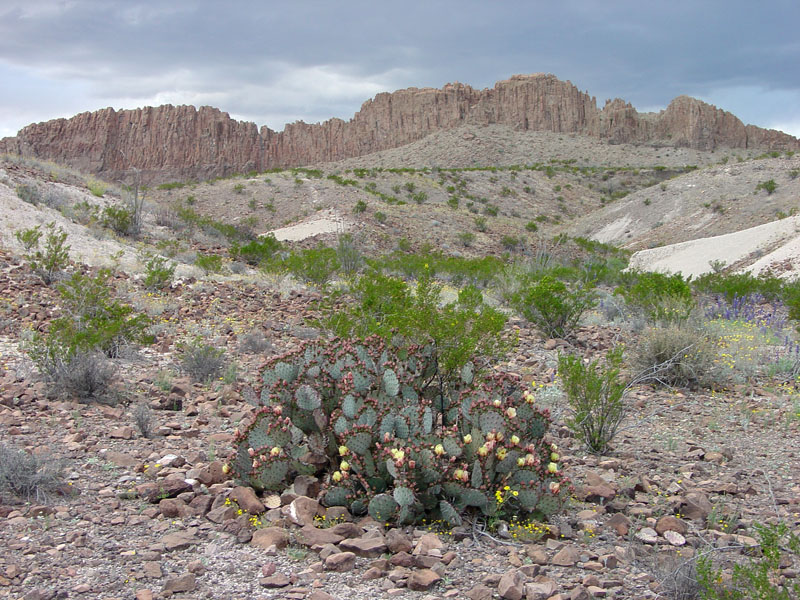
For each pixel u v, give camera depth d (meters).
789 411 6.87
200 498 4.31
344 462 4.23
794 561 3.69
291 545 3.81
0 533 3.85
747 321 11.96
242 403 6.95
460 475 4.02
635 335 11.46
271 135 173.12
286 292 15.74
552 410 6.54
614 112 165.75
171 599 3.23
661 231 73.25
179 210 27.73
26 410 6.27
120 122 166.25
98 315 9.30
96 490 4.55
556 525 4.09
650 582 3.46
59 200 21.11
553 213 93.00
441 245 42.81
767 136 164.75
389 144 171.75
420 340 6.05
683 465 5.26
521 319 12.98
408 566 3.58
